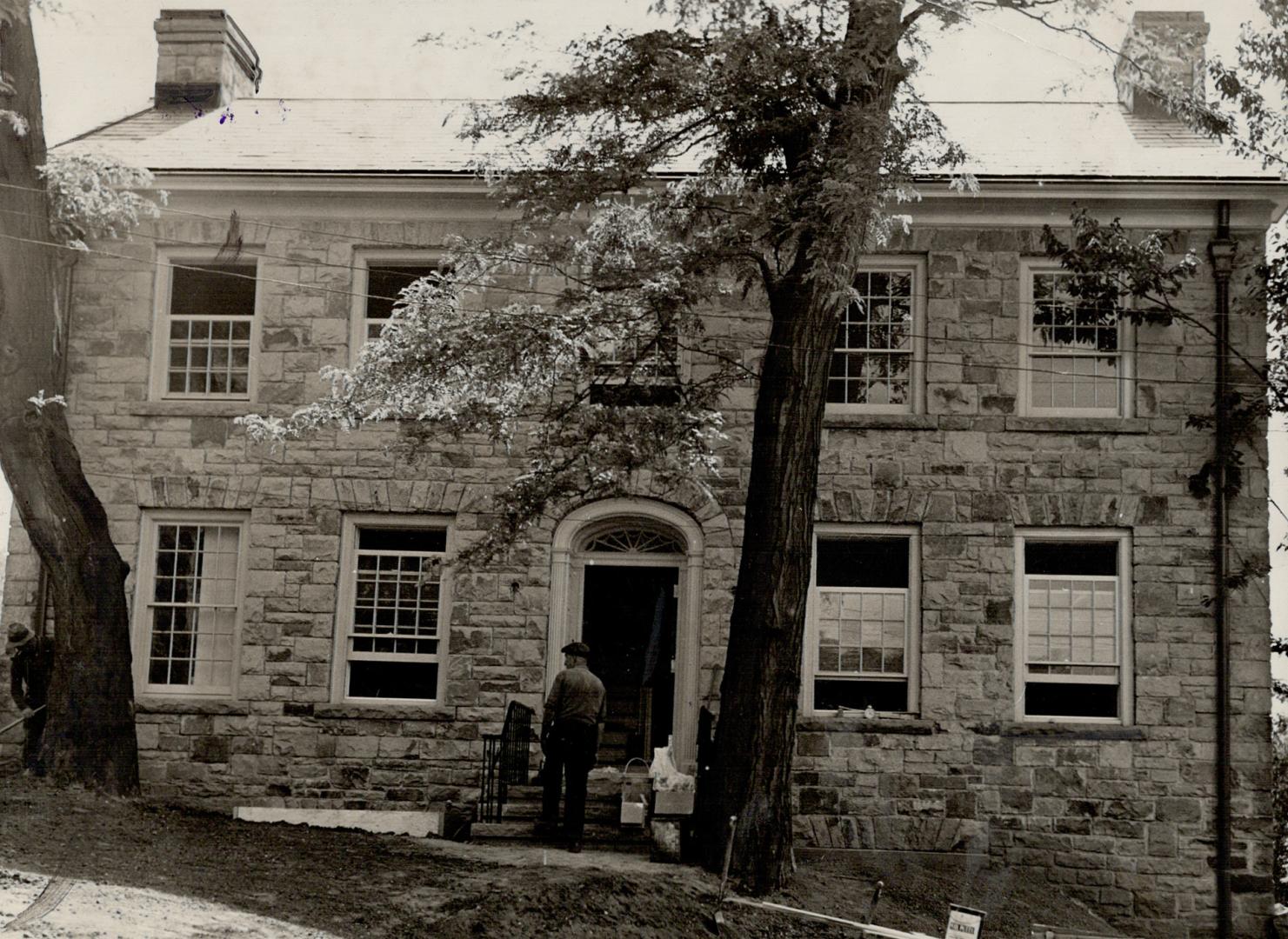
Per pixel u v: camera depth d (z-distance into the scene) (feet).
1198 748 57.11
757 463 46.91
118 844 41.50
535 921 36.88
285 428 50.62
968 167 60.44
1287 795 71.82
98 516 53.47
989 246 60.23
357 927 34.14
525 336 48.57
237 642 59.41
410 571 60.03
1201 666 57.57
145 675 59.67
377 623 59.77
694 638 58.39
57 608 52.42
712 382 52.95
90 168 55.88
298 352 60.95
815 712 58.39
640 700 60.03
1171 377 59.26
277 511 59.93
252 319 61.62
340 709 58.44
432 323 49.44
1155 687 57.57
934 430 59.16
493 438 51.34
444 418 50.83
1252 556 57.77
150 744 58.59
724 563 58.65
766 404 47.11
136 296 61.57
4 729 54.44
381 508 59.67
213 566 60.39
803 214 47.37
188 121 68.18
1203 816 56.59
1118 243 57.16
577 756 48.57
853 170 45.85
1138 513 58.44
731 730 45.50
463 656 58.75
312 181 60.85
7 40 54.49
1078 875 56.39
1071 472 58.75
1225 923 55.62
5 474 52.44
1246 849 56.34
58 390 58.80
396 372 49.14
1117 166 60.29
